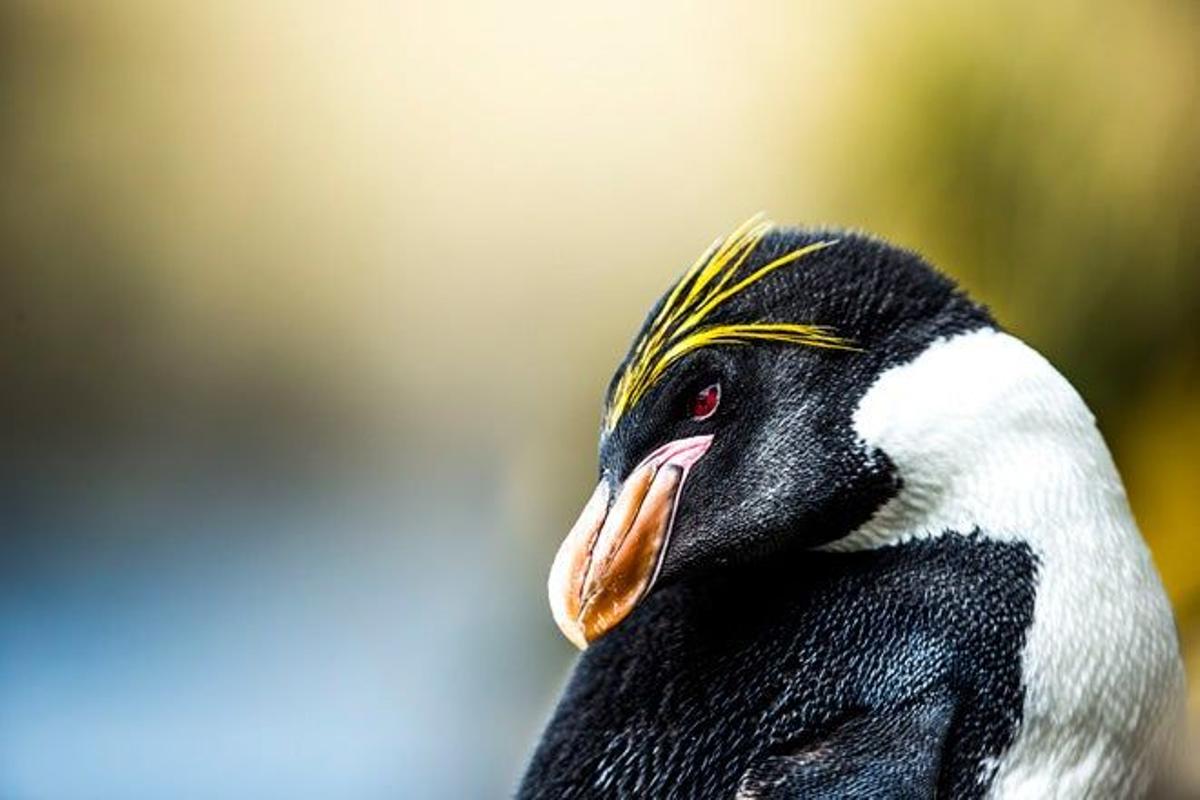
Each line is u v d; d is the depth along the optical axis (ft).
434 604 52.90
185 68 60.39
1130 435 28.96
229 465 61.05
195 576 56.08
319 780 45.29
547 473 38.40
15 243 59.36
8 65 58.29
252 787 45.37
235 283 61.41
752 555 12.69
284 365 61.57
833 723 12.10
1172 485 28.63
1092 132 29.14
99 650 51.90
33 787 46.24
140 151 60.23
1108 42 29.12
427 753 43.91
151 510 59.41
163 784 45.65
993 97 29.55
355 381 61.67
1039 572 12.17
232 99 61.00
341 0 59.98
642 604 13.12
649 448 12.86
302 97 60.95
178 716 49.08
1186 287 28.68
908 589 12.33
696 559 12.67
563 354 50.47
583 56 53.78
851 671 12.21
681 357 12.80
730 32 47.93
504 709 38.93
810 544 12.67
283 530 58.29
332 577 55.26
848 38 31.58
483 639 38.58
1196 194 28.84
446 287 58.95
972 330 12.69
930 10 30.37
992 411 12.41
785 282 12.76
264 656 51.78
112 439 60.29
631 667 12.74
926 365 12.53
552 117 55.11
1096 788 12.10
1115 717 12.15
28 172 59.16
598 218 50.83
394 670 50.42
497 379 52.75
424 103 59.98
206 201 61.11
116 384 60.70
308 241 61.46
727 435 12.70
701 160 49.42
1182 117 28.71
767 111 40.32
